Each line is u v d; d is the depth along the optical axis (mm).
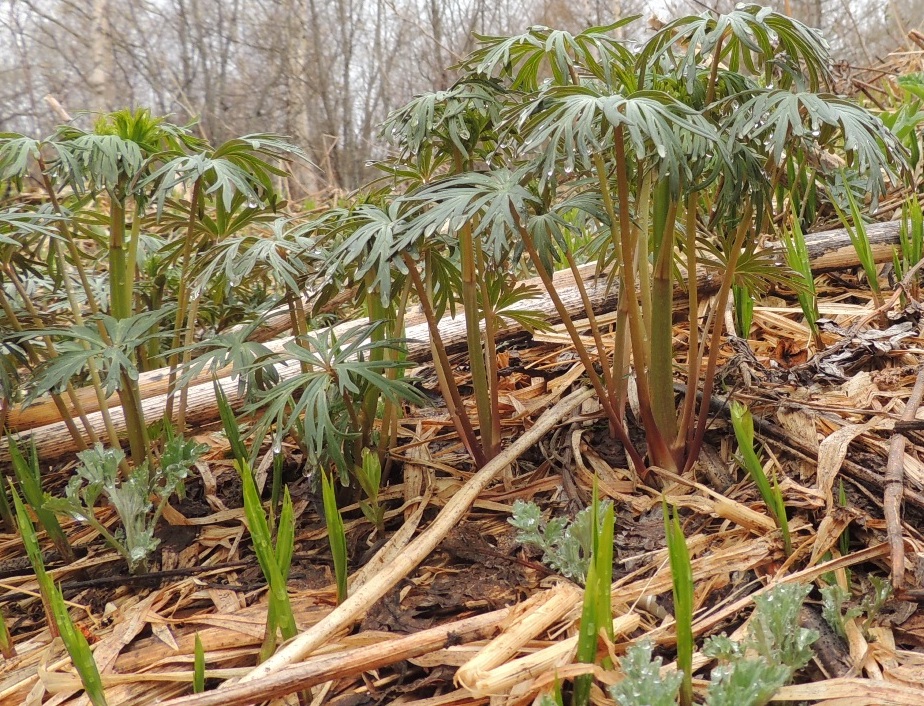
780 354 2043
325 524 1605
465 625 1126
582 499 1562
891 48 6910
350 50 9539
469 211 1179
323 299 1552
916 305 2070
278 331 2412
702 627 1132
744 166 1270
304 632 1130
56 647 1287
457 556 1426
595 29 1358
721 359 2021
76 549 1629
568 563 1250
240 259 1539
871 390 1678
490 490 1634
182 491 1701
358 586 1360
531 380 2158
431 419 1971
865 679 968
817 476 1402
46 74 9766
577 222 1972
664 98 1171
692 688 1027
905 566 1194
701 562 1280
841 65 3783
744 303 2031
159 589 1439
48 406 1941
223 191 1383
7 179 1483
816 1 5871
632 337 1436
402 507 1587
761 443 1631
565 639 1127
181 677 1176
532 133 1187
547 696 903
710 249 1729
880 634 1100
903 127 2840
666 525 915
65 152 1401
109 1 9133
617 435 1638
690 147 1317
